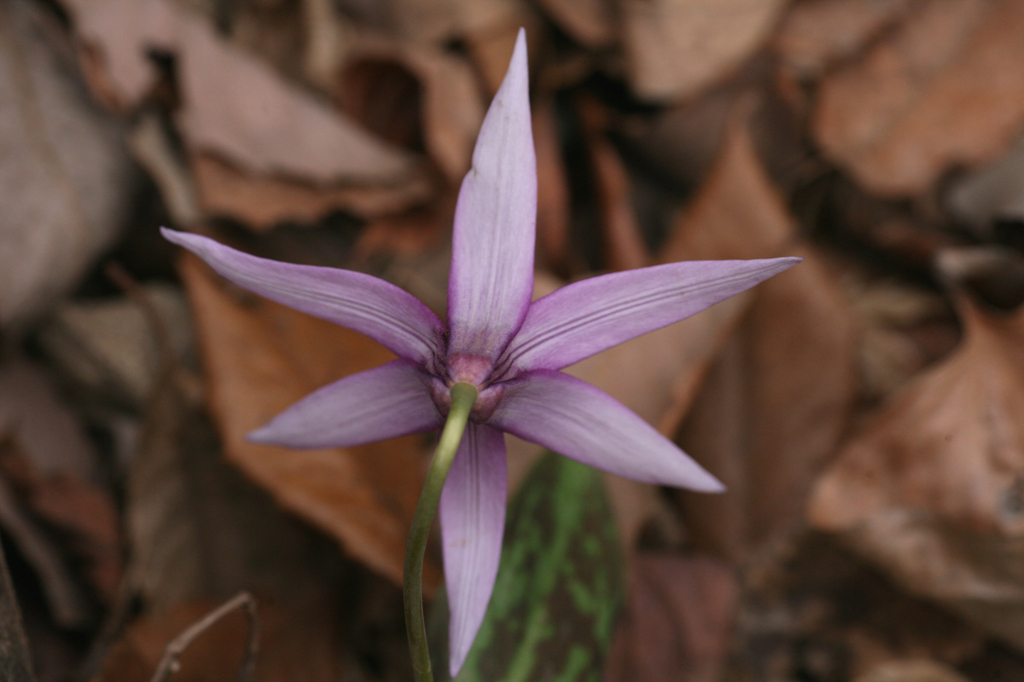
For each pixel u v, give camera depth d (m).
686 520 0.46
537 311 0.30
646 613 0.42
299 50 0.56
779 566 0.45
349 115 0.55
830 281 0.45
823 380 0.44
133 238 0.51
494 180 0.30
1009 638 0.43
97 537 0.42
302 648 0.40
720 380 0.45
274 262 0.29
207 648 0.39
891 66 0.56
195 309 0.40
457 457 0.31
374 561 0.39
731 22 0.55
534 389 0.30
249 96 0.51
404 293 0.30
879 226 0.56
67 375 0.48
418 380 0.30
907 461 0.43
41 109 0.47
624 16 0.55
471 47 0.56
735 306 0.42
